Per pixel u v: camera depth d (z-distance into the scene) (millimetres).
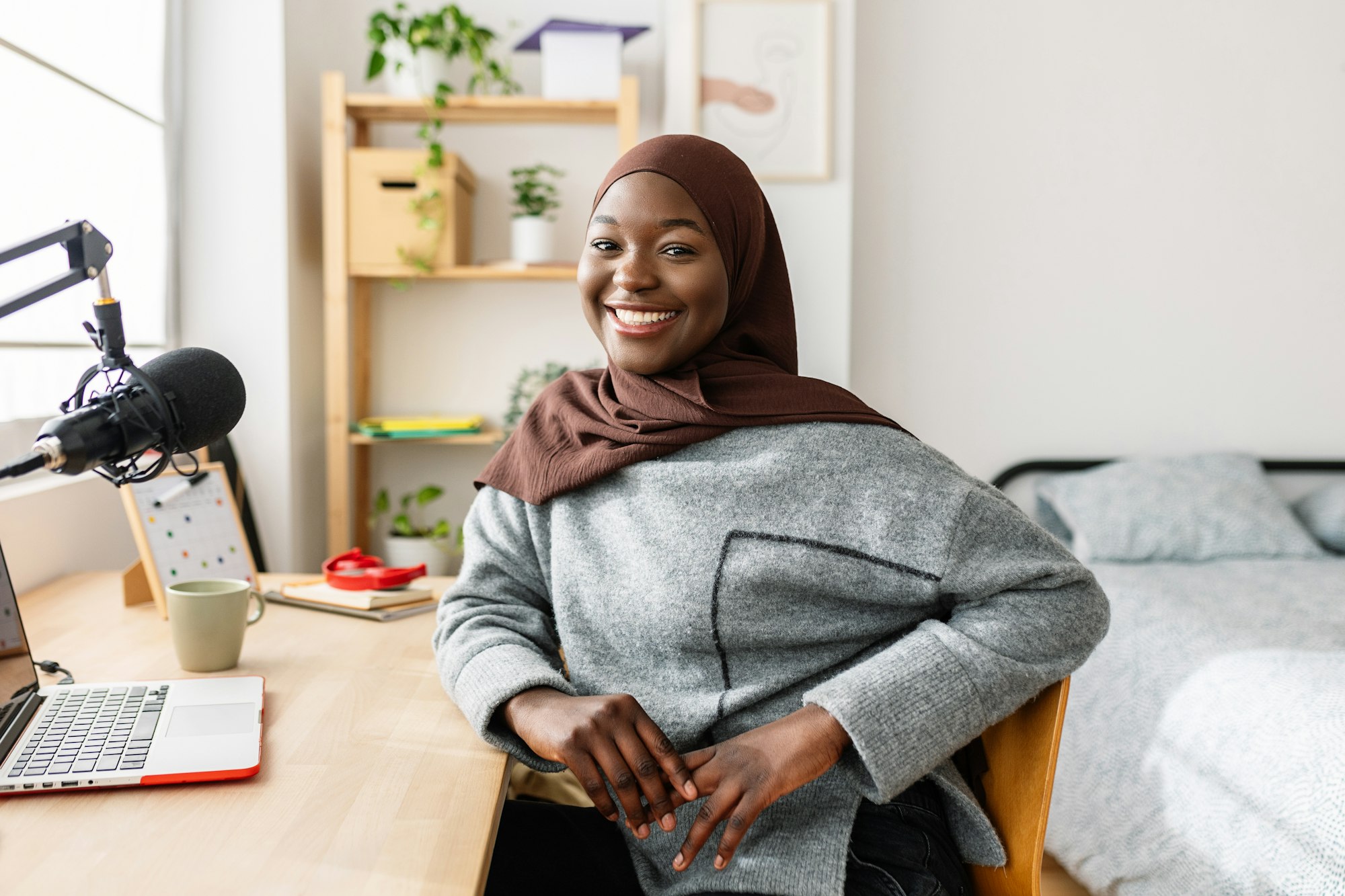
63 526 1623
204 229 2273
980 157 2883
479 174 2656
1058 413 2938
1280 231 2939
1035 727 920
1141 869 1708
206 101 2266
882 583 920
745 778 821
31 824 735
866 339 2898
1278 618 2006
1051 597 920
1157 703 1844
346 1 2613
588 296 1058
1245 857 1485
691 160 1023
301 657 1168
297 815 761
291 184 2320
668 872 933
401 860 696
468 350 2676
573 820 1050
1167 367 2949
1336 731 1443
